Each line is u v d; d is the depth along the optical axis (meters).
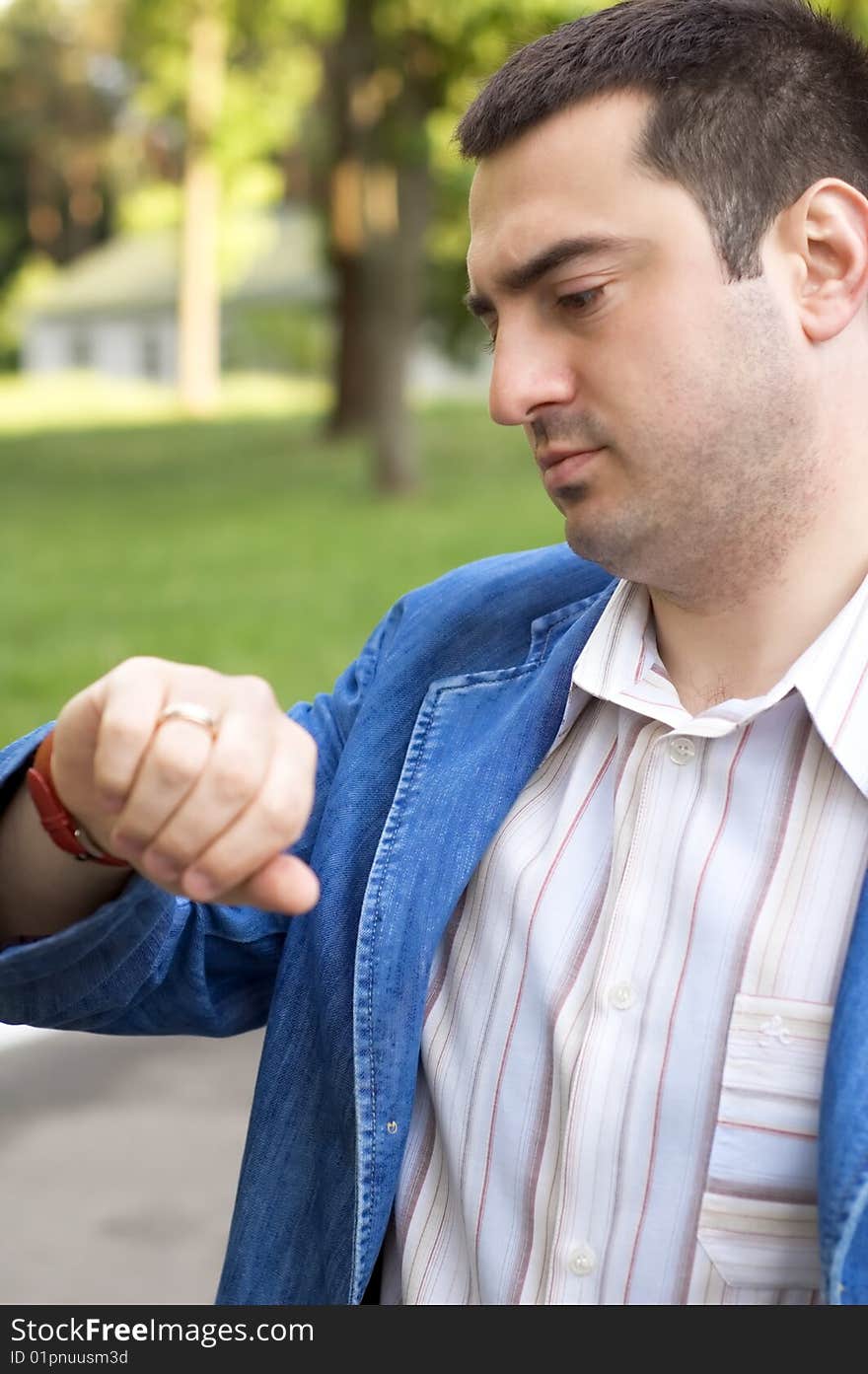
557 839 1.16
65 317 50.16
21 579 11.70
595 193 1.04
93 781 0.92
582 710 1.21
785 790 1.08
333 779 1.34
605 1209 1.06
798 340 1.06
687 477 1.06
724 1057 1.04
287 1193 1.27
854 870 1.04
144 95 25.45
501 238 1.07
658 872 1.09
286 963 1.31
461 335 21.98
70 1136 3.23
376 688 1.35
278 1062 1.29
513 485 16.00
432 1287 1.16
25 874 1.05
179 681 0.87
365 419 21.11
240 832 0.84
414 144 14.23
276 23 17.89
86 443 23.05
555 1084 1.10
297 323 40.75
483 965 1.17
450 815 1.21
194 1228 2.90
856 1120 0.95
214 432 23.88
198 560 12.27
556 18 10.53
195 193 30.20
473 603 1.37
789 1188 1.02
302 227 44.88
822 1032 1.02
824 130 1.06
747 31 1.06
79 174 49.31
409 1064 1.17
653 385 1.04
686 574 1.10
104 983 1.18
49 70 44.03
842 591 1.11
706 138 1.04
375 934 1.20
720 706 1.10
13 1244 2.82
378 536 13.07
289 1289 1.26
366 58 14.53
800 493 1.08
